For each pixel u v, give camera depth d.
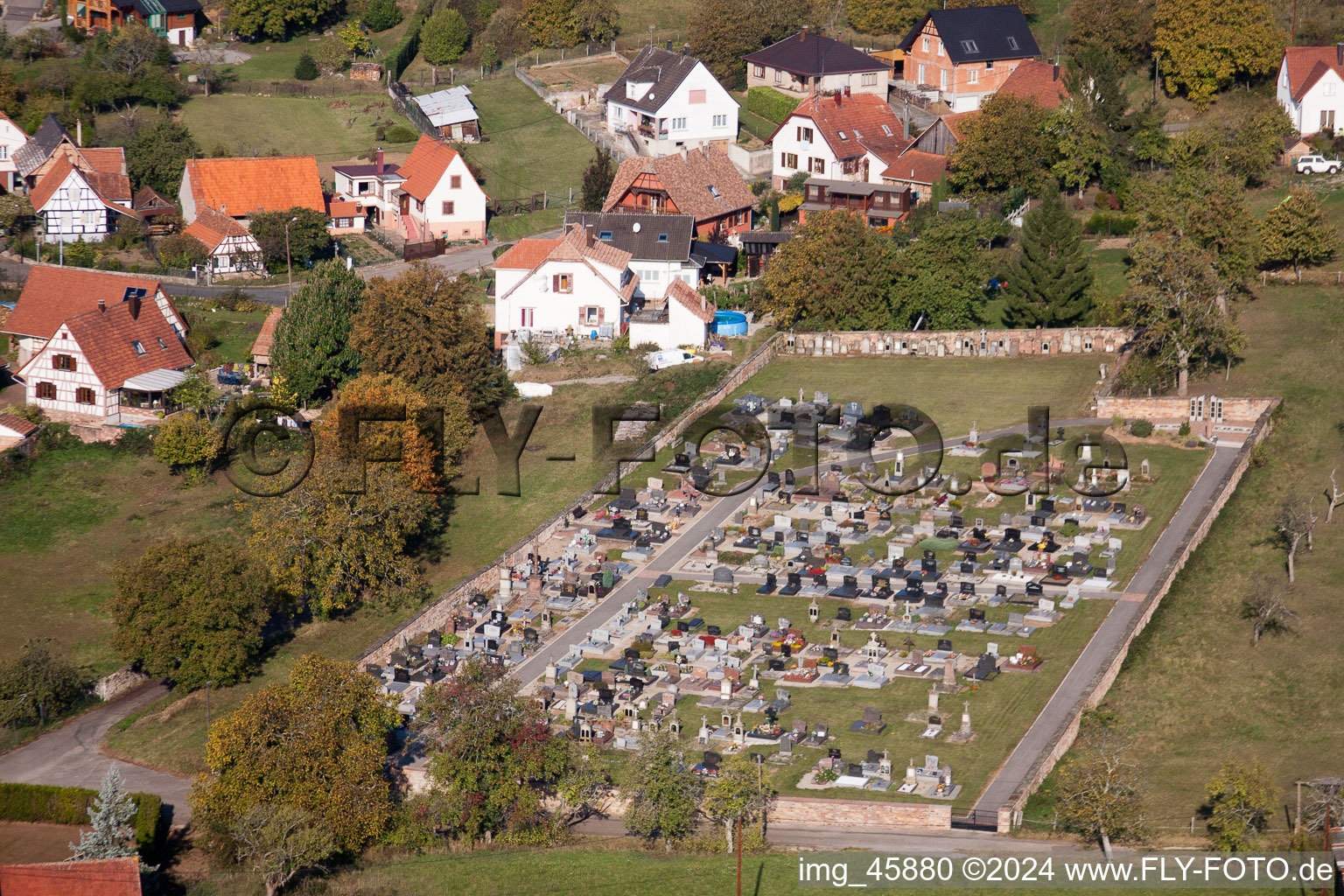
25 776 100.25
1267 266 155.62
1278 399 131.88
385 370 138.88
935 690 100.69
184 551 110.38
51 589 123.50
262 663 112.56
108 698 110.44
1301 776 90.38
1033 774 91.19
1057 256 150.50
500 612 112.44
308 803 88.69
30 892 83.31
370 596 118.62
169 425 137.38
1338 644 102.50
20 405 146.88
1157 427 131.75
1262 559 113.31
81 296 156.75
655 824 88.88
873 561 116.56
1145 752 94.88
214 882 88.81
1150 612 107.56
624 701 101.69
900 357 151.88
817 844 87.19
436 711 92.56
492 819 91.00
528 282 157.75
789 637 107.31
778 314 157.00
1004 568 113.88
